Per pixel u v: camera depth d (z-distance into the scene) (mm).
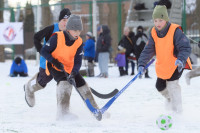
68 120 12938
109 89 24969
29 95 14672
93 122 12688
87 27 59469
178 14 46156
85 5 63219
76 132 10945
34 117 14203
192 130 11109
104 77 35219
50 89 24984
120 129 11367
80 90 13555
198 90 23047
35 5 59969
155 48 13969
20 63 37500
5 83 30188
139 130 11195
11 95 21953
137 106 16781
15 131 11227
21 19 65000
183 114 14141
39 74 14391
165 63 13656
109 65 51531
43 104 17875
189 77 15812
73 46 13016
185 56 12984
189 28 49750
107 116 13523
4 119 13719
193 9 48938
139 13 51031
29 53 66062
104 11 71562
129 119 13398
